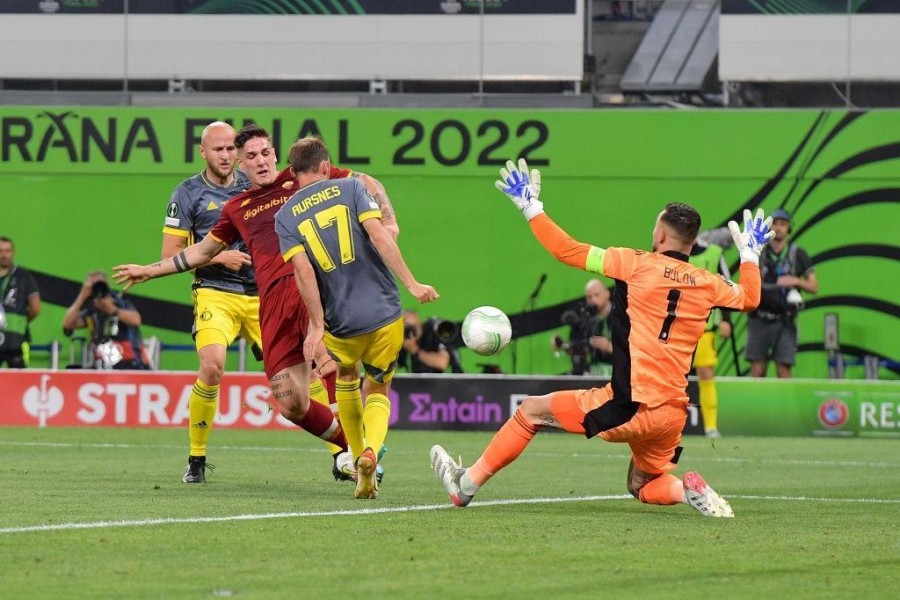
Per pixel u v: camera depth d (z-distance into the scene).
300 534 17.41
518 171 20.19
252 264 24.58
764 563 15.56
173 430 43.56
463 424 45.09
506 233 47.25
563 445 40.16
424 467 29.94
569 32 48.50
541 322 47.00
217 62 49.09
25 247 47.69
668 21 48.62
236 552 15.79
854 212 46.66
